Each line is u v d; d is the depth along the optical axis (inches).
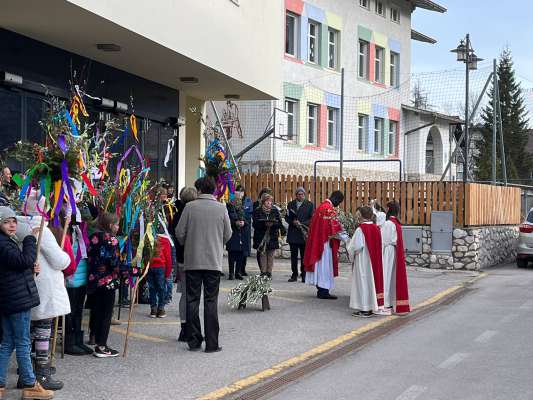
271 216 601.9
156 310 439.8
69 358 331.3
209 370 318.0
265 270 599.8
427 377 311.7
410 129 1483.8
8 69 448.5
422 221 788.6
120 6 434.6
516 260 882.8
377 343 387.9
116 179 356.8
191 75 605.9
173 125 671.1
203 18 552.1
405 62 1486.2
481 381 303.7
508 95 2834.6
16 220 263.3
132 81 598.5
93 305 345.1
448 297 571.2
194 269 350.0
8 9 399.9
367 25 1331.2
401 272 477.4
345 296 548.4
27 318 259.9
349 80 1273.4
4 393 267.4
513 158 2802.7
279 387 295.1
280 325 428.8
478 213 799.7
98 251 326.6
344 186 812.6
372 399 277.4
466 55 925.8
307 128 1151.0
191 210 351.6
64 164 287.4
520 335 407.8
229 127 1023.0
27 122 467.8
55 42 483.2
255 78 669.9
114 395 274.4
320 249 528.7
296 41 1125.7
